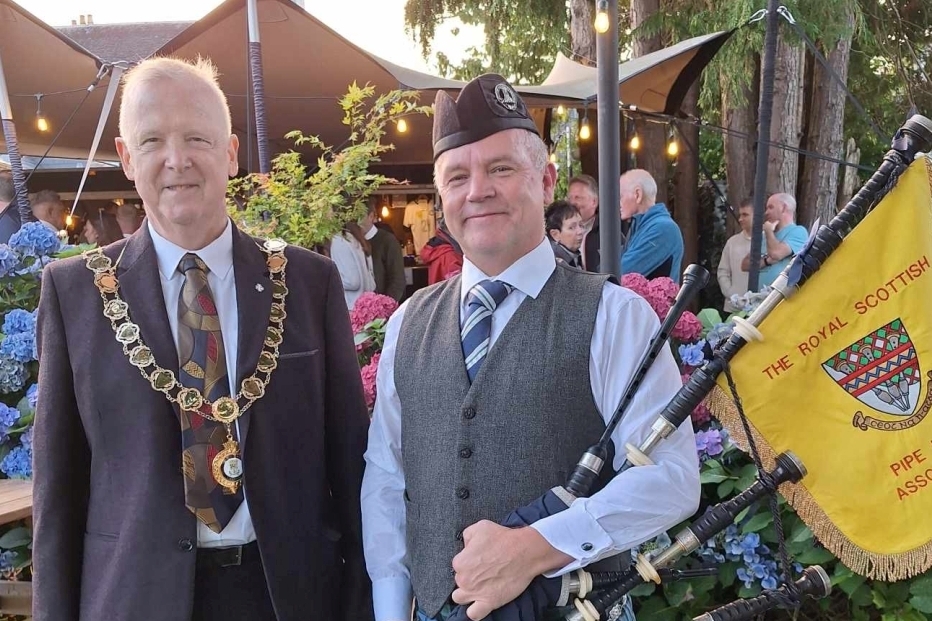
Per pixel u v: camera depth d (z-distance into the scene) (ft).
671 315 3.91
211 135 4.16
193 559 4.03
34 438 4.15
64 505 4.14
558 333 3.98
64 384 4.15
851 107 24.95
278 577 4.23
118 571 3.96
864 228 4.03
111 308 4.15
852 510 4.04
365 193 9.83
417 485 4.19
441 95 4.24
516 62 28.53
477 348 4.11
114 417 4.08
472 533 3.74
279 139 21.54
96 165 25.59
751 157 21.08
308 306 4.62
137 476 4.02
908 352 3.96
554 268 4.27
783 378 4.10
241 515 4.20
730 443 5.80
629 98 17.62
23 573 7.14
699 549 5.78
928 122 3.94
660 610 5.81
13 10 13.88
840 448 4.06
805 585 4.11
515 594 3.59
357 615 4.67
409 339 4.48
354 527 4.79
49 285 4.24
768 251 14.84
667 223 12.25
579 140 20.63
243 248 4.50
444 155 4.11
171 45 14.44
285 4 13.87
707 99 20.88
